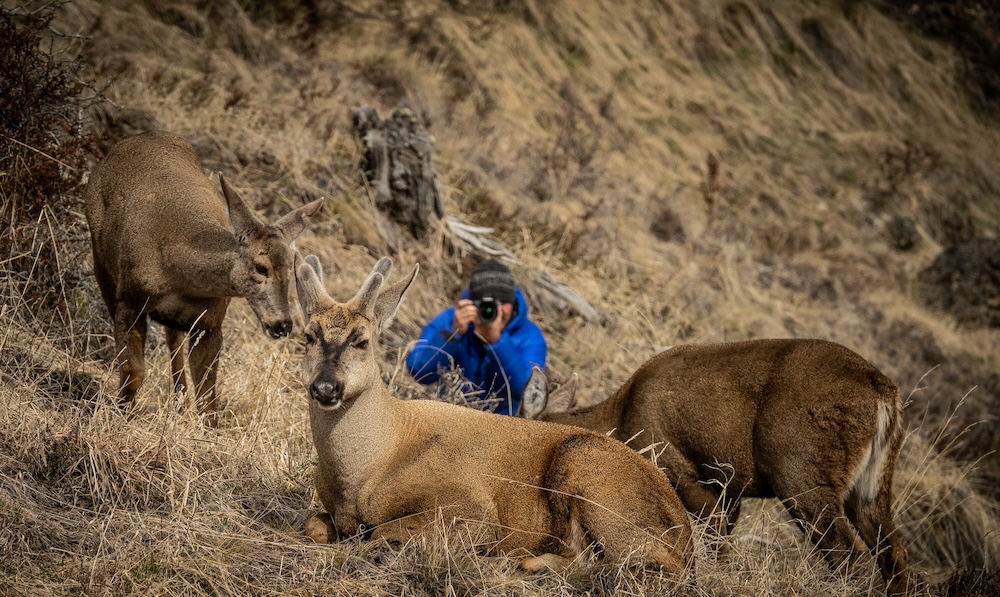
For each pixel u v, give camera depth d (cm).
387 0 4678
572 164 4166
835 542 1756
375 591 1419
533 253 3438
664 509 1538
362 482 1565
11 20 2162
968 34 7912
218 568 1385
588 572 1511
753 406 1828
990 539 3011
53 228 2088
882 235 5212
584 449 1572
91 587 1291
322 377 1463
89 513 1483
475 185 3666
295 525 1627
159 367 2075
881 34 7250
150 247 1809
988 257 4850
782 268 4422
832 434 1766
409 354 2509
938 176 6044
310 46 3925
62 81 2180
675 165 4822
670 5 6088
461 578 1452
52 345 1930
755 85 6003
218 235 1778
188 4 3722
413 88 4100
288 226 1808
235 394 2022
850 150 5831
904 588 1769
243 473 1708
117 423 1658
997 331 4675
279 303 1759
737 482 1850
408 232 3209
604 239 3791
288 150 3186
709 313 3709
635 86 5338
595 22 5528
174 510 1509
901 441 1817
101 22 3297
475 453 1588
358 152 3322
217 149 3008
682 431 1873
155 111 2997
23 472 1498
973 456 3488
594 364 3116
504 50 4831
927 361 4116
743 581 1647
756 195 4928
